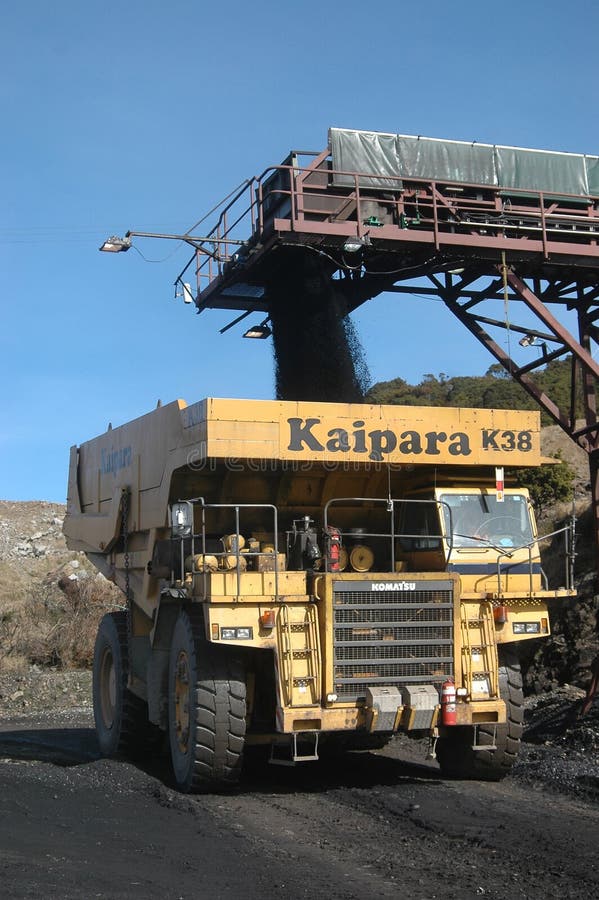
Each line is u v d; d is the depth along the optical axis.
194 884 6.31
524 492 10.66
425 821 8.17
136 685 12.03
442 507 10.37
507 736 10.09
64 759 12.95
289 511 10.99
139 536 12.16
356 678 9.36
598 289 15.39
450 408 10.35
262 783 10.38
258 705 9.96
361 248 13.45
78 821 8.20
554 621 17.19
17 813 8.45
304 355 14.29
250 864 6.89
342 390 14.23
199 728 9.39
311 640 9.38
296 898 6.01
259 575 9.38
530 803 9.01
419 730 10.14
